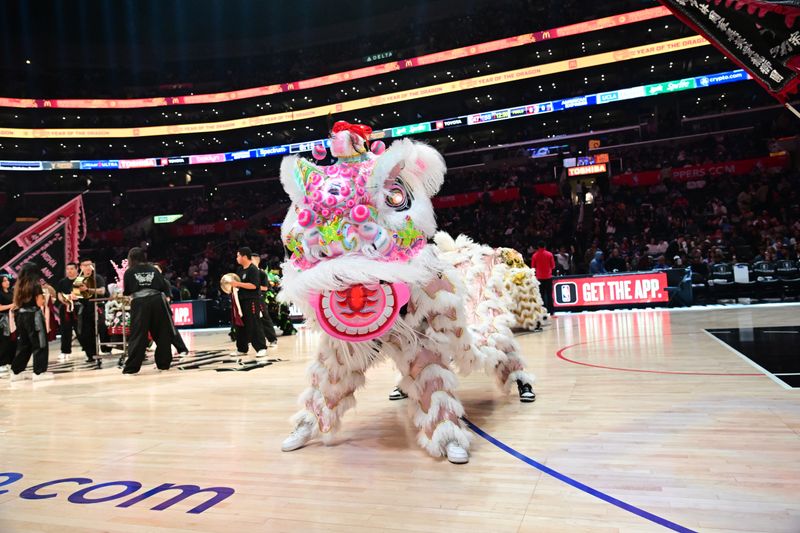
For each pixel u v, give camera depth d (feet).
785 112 70.28
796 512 6.53
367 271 8.91
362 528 6.80
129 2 94.07
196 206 97.66
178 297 54.75
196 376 21.39
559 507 7.06
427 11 94.07
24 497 8.40
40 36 93.45
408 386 9.98
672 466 8.26
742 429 9.88
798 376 14.25
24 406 16.61
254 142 101.86
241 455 10.21
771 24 7.20
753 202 62.03
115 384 20.38
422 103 92.89
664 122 79.20
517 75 83.15
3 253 78.84
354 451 10.10
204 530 6.96
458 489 7.91
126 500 8.13
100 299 26.25
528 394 13.21
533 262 43.29
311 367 10.74
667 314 37.01
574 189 74.02
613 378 15.53
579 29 78.28
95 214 96.32
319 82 92.89
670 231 62.23
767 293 40.86
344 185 9.55
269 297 38.22
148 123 99.35
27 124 94.38
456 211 79.41
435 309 9.82
